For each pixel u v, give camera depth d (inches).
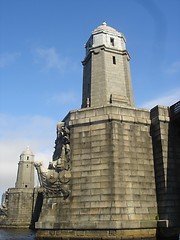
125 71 1267.2
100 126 976.3
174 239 830.5
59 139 1135.6
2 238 1284.4
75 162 965.2
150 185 928.3
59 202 936.3
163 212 872.9
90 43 1349.7
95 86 1200.2
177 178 917.2
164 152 935.7
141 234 826.8
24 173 3351.4
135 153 954.1
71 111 1045.8
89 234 832.3
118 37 1339.8
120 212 841.5
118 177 892.6
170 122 989.2
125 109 1003.9
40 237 903.7
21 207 2534.5
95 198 885.2
